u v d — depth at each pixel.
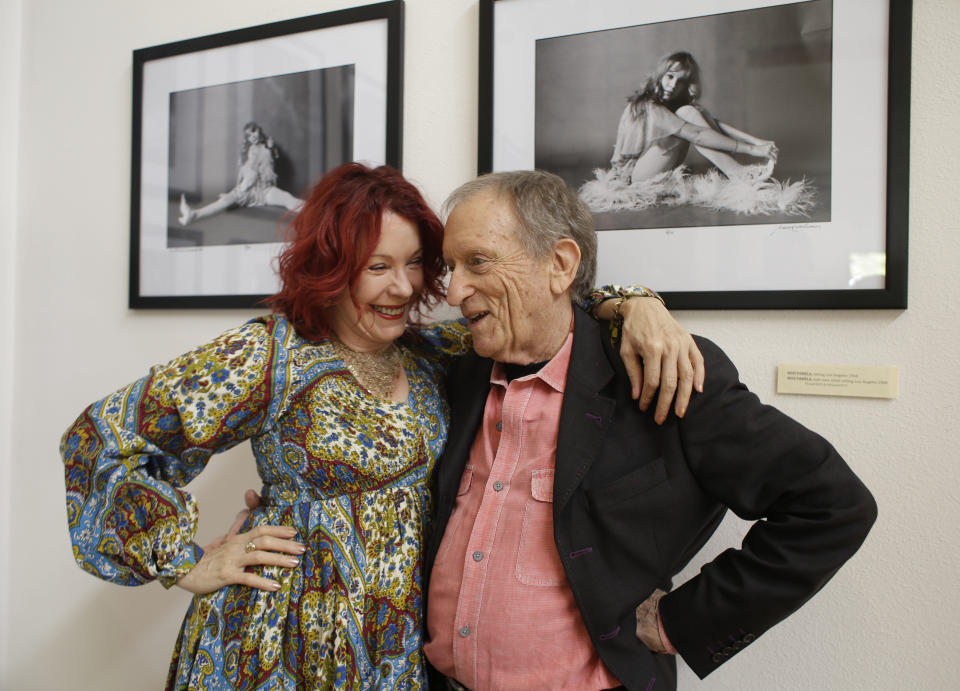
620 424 0.81
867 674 0.98
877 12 0.92
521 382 0.87
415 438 0.92
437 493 0.94
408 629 0.87
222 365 0.83
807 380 0.98
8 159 1.55
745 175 0.99
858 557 0.98
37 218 1.55
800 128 0.96
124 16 1.46
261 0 1.33
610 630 0.76
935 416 0.92
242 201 1.33
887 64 0.91
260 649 0.83
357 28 1.23
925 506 0.94
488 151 1.13
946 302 0.91
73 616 1.52
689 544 0.82
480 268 0.81
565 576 0.79
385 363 0.97
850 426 0.97
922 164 0.92
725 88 1.00
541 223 0.80
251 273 1.33
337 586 0.84
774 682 1.03
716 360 0.80
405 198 0.90
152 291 1.41
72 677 1.53
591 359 0.84
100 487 0.81
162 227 1.40
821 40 0.95
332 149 1.25
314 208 0.90
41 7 1.54
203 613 0.85
